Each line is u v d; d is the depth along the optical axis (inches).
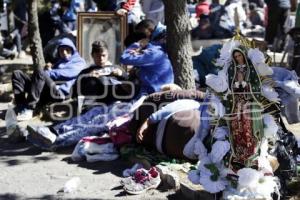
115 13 781.9
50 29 999.0
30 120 718.5
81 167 559.2
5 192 500.1
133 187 488.4
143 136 554.3
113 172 542.0
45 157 593.3
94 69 650.8
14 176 538.9
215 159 436.1
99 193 491.2
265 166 436.5
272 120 436.8
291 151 467.2
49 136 606.9
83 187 506.6
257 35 1342.3
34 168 559.5
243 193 432.5
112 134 579.5
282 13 1073.5
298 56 786.2
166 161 534.9
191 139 470.9
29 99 724.0
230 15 1195.9
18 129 647.8
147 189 490.6
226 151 433.4
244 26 1402.6
